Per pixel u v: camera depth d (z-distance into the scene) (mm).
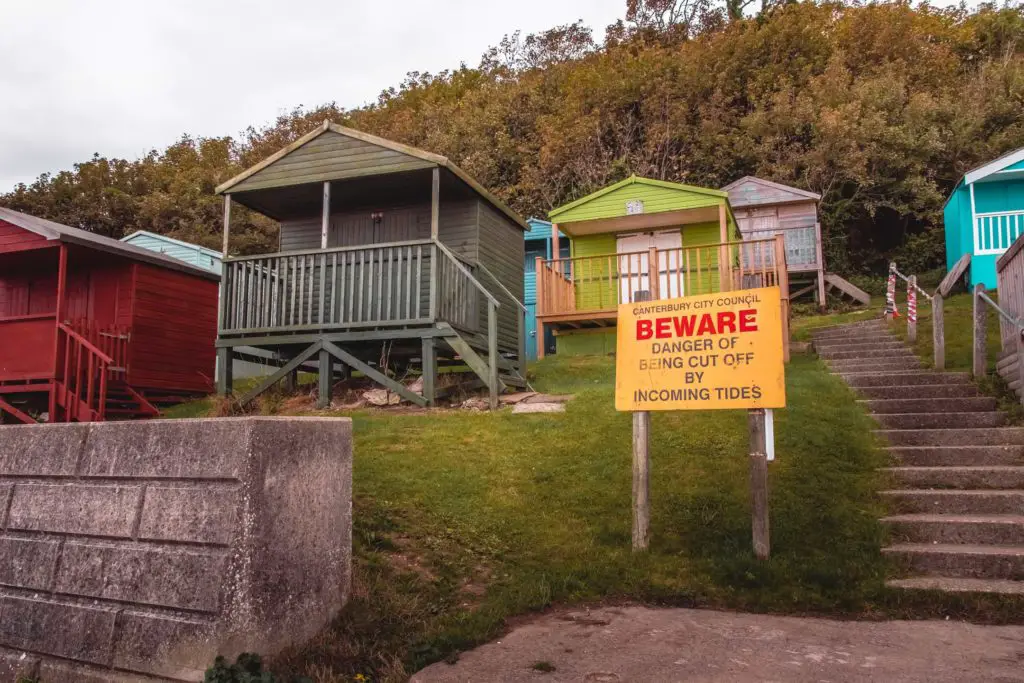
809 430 7426
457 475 6621
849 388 9281
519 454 7223
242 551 3492
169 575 3623
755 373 5320
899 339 12148
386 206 13578
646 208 15727
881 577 4914
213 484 3637
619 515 5984
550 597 4820
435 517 5777
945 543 5527
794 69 31891
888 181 26719
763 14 37562
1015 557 4973
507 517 5887
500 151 32156
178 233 31391
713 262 16281
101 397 11289
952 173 27859
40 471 4207
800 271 22750
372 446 7473
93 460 4031
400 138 34500
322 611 4035
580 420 8219
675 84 32031
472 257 13172
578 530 5773
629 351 5891
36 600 4008
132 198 35188
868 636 4105
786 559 5141
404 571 4953
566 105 33000
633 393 5758
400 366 12992
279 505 3734
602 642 4055
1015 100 29516
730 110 30844
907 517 5824
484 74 42719
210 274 15336
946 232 21469
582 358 14859
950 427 7863
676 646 3957
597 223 16547
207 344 15352
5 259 13711
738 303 5496
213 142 43219
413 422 8641
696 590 4871
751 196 23359
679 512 5949
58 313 11656
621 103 32281
